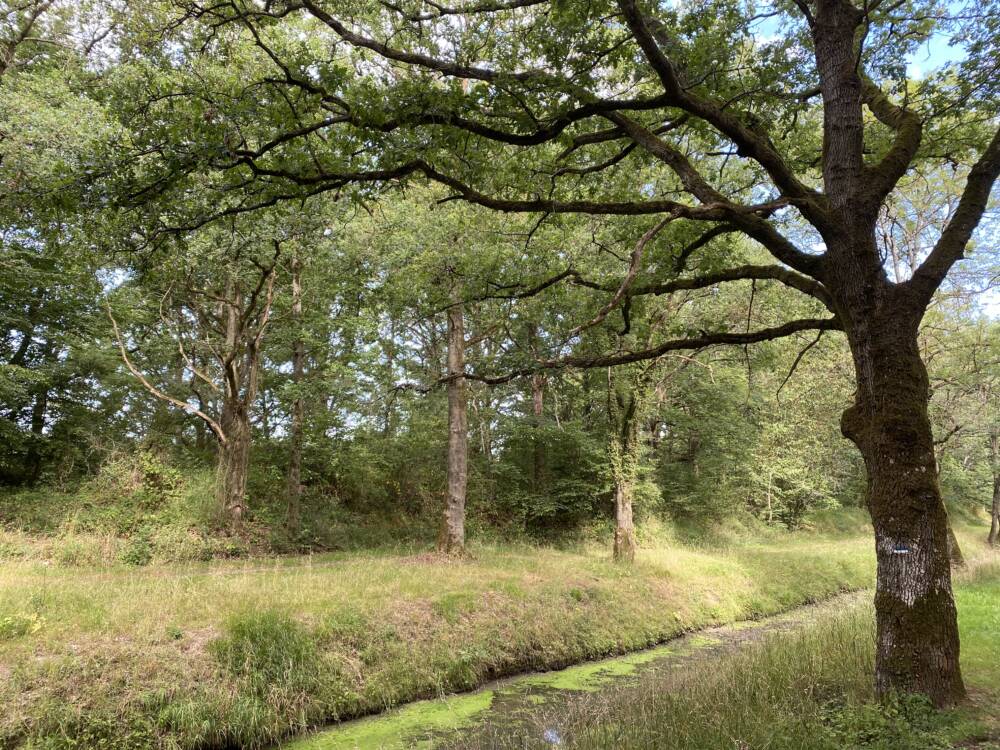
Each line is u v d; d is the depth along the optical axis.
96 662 7.70
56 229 7.25
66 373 19.38
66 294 18.27
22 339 19.31
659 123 8.79
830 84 6.78
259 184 7.35
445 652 10.30
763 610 15.73
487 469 24.55
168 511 16.67
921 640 5.62
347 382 18.28
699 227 9.02
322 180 7.11
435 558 15.96
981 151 8.58
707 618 14.52
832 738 5.14
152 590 10.48
